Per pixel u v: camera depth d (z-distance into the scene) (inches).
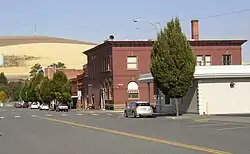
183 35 1749.5
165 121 1473.9
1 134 1097.4
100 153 661.3
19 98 7180.1
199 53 2883.9
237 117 1526.8
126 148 716.0
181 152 643.5
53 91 3784.5
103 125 1342.3
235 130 1025.5
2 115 2425.0
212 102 1803.6
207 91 1802.4
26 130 1219.2
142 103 1829.5
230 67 1811.0
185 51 1736.0
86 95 3597.4
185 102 1931.6
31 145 818.8
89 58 3449.8
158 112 2182.6
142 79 2233.0
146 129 1125.1
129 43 2800.2
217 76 1788.9
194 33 2940.5
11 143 868.6
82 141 856.9
